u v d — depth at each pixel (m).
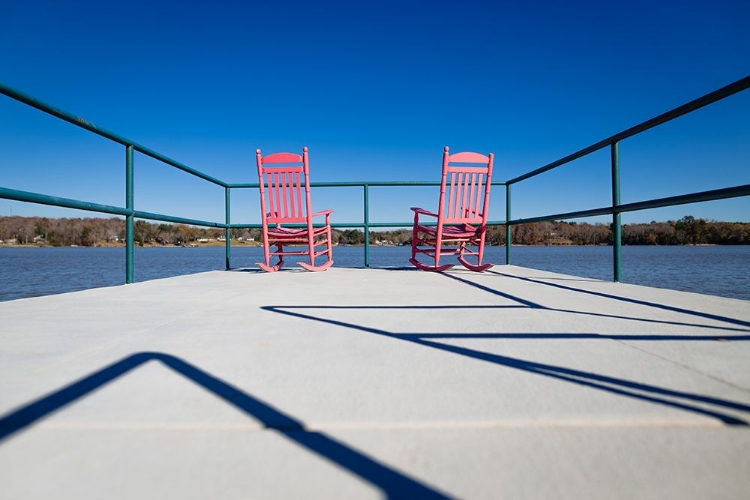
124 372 1.05
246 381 0.99
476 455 0.68
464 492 0.59
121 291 2.68
